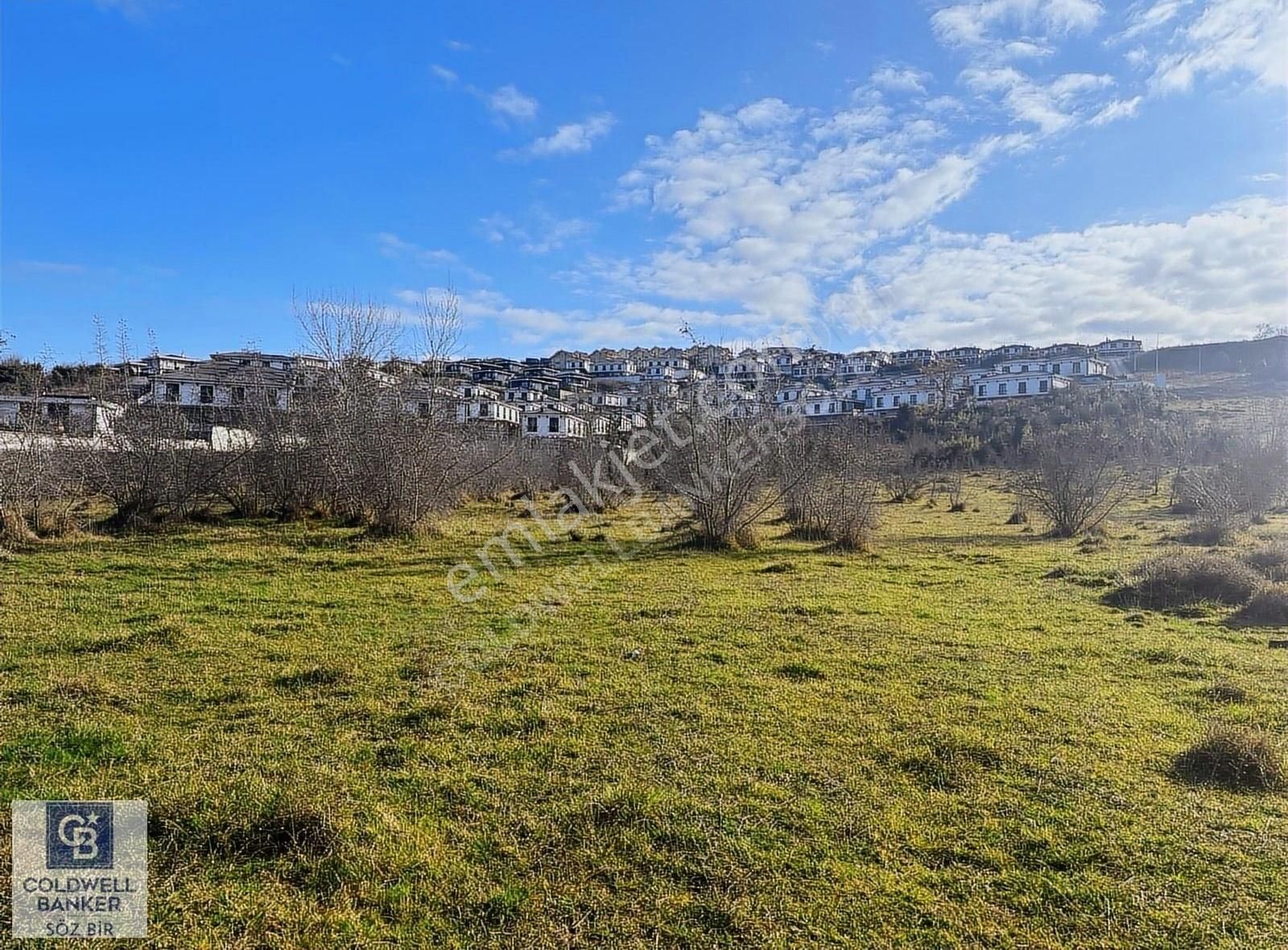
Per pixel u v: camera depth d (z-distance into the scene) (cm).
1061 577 1141
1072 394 4562
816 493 1700
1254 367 6588
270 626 796
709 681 629
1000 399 5459
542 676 638
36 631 748
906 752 482
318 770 448
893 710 562
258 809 379
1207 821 400
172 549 1286
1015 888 342
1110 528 1747
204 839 366
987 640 768
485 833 383
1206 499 1844
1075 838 383
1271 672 656
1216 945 305
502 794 426
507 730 520
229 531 1526
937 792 431
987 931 313
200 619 816
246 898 328
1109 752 488
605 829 386
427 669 641
